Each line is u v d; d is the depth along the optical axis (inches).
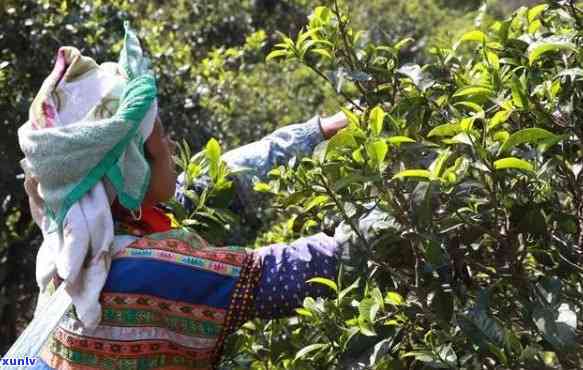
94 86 76.9
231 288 76.0
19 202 198.2
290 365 85.2
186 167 90.8
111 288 74.4
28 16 197.2
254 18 397.7
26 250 205.2
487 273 77.6
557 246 77.0
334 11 87.9
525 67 80.1
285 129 93.0
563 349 68.3
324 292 78.0
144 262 74.6
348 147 74.0
